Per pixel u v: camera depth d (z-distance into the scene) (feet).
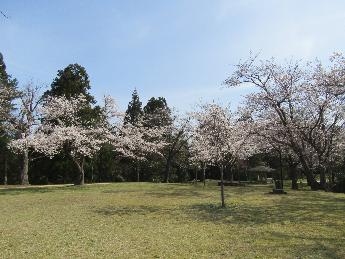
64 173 142.31
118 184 106.73
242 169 165.27
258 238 32.89
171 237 33.58
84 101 116.26
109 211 50.67
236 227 38.29
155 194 75.61
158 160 155.63
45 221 42.47
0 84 118.11
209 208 53.06
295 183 103.35
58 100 108.47
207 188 92.07
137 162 151.64
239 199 65.05
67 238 33.24
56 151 99.91
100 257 26.91
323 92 79.10
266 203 58.49
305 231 35.78
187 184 109.19
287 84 84.84
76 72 136.87
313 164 95.09
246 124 86.22
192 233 35.37
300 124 86.63
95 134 108.37
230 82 87.15
